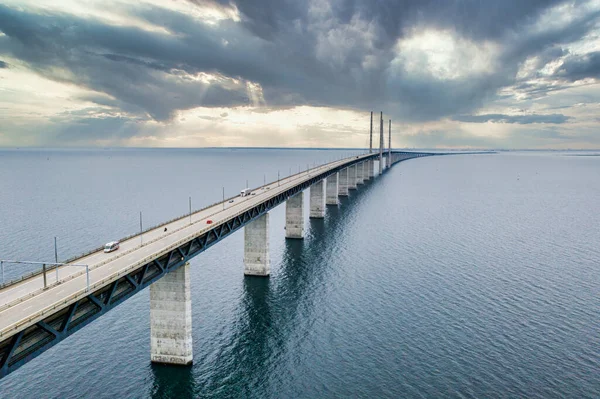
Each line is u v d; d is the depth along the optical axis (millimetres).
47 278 46844
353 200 196625
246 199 103062
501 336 61156
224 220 71750
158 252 50438
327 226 137625
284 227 138750
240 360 56094
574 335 61219
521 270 89375
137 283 47188
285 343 60156
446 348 58094
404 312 69250
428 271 89062
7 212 151875
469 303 72375
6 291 43000
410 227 133250
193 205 170250
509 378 51406
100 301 41531
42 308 37875
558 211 164750
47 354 57156
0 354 32312
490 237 119375
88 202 177375
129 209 160250
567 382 50562
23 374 52625
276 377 52469
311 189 152875
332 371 53469
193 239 58781
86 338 61531
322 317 67938
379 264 94438
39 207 163625
